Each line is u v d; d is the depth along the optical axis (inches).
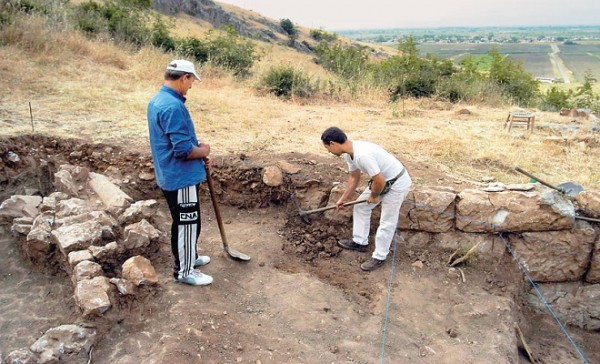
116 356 138.7
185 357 136.6
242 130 284.0
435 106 419.2
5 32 388.2
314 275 191.8
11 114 267.0
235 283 175.0
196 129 276.8
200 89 384.2
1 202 216.1
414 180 228.1
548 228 204.8
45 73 350.6
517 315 195.0
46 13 488.1
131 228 177.2
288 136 279.4
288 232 214.7
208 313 154.6
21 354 132.0
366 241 207.2
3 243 187.6
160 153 148.8
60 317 153.3
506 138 305.4
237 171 228.5
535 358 189.5
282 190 225.9
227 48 557.3
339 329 162.1
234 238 203.5
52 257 176.4
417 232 213.6
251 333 152.4
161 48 506.6
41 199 203.6
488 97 474.0
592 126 333.4
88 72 372.2
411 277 197.6
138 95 334.0
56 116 273.9
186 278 164.9
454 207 209.3
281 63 451.5
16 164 227.0
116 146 238.7
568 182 223.0
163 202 226.7
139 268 159.6
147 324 149.6
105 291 150.6
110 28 550.0
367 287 189.8
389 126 320.8
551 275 211.8
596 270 210.5
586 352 203.9
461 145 281.1
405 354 156.6
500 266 208.5
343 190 215.6
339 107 378.6
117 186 217.6
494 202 205.3
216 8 1684.3
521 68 595.5
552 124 350.0
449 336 169.3
